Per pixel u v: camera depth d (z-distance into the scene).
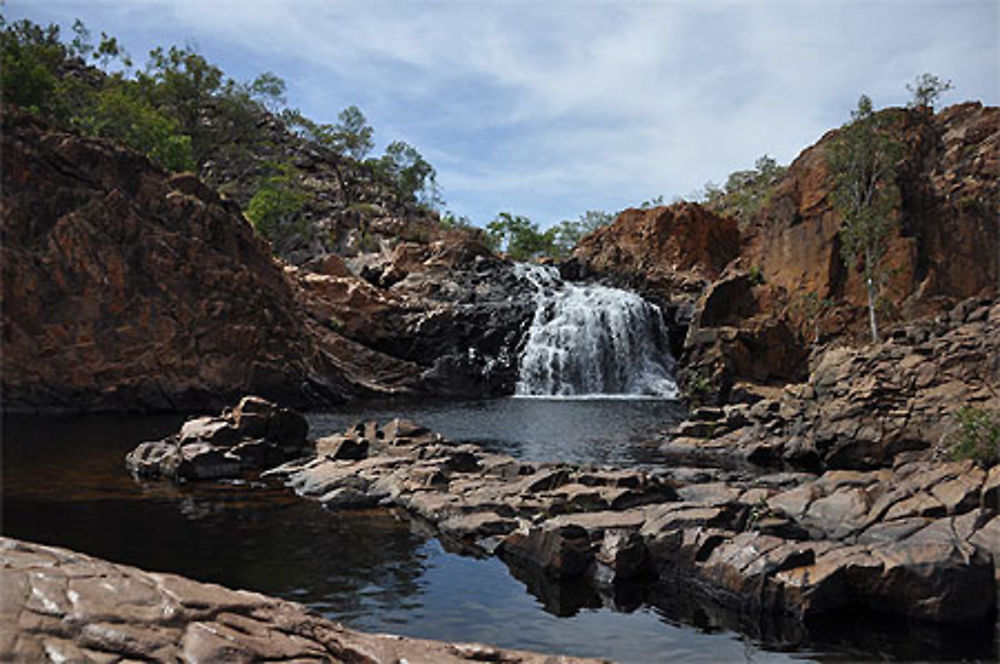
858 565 9.12
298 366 41.47
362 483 15.53
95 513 13.35
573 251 80.69
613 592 9.67
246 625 5.03
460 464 17.48
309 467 17.47
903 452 19.27
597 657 7.60
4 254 32.50
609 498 13.40
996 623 8.69
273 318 41.59
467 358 52.06
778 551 9.55
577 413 37.09
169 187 39.25
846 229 48.56
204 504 14.27
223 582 9.67
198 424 19.22
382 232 83.69
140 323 35.72
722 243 74.56
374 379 49.78
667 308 57.62
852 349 23.72
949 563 8.88
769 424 24.11
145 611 4.70
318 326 50.59
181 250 37.53
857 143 49.00
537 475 15.13
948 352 20.61
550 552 10.46
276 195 79.75
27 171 34.00
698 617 8.83
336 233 83.56
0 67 54.44
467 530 12.08
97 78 101.00
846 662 7.59
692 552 10.12
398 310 55.91
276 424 20.00
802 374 48.34
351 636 5.61
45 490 15.36
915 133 57.19
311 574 10.12
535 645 7.86
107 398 34.62
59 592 4.59
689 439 25.52
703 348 47.38
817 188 53.59
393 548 11.46
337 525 12.80
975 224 50.47
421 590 9.56
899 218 50.38
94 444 22.88
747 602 9.16
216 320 37.91
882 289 50.22
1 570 4.75
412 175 108.19
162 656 4.31
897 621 8.73
